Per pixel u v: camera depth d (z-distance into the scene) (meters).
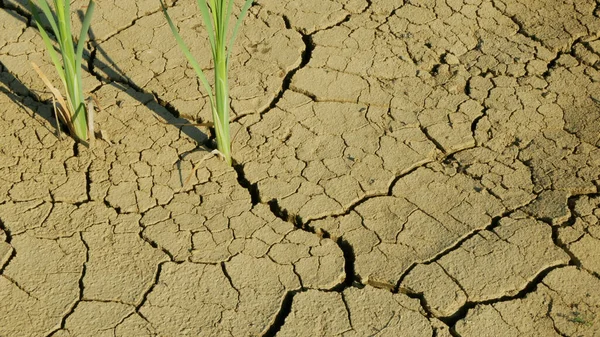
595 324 1.40
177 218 1.49
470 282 1.43
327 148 1.57
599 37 1.73
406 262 1.45
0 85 1.63
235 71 1.67
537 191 1.52
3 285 1.42
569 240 1.47
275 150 1.57
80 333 1.39
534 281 1.44
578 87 1.66
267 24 1.74
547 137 1.59
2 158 1.54
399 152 1.57
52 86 1.56
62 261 1.44
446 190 1.53
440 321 1.40
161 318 1.40
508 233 1.48
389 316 1.41
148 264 1.45
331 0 1.78
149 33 1.72
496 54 1.70
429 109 1.62
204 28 1.73
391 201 1.51
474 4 1.78
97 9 1.75
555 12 1.77
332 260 1.46
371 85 1.66
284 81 1.67
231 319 1.40
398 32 1.74
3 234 1.46
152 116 1.61
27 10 1.74
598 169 1.55
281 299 1.42
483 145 1.58
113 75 1.66
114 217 1.49
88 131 1.57
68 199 1.50
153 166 1.54
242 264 1.45
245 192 1.52
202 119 1.60
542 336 1.39
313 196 1.52
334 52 1.70
